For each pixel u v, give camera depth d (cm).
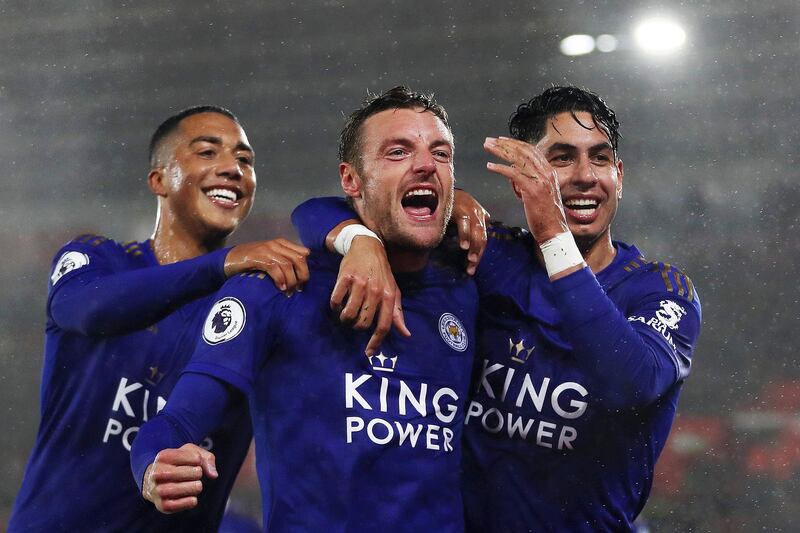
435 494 993
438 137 1046
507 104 4550
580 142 1116
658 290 1131
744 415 3644
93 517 1211
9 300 4572
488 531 1122
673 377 1065
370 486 969
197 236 1373
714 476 3391
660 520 3272
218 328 978
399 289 1043
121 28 4481
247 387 965
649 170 4469
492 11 4394
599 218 1127
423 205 1060
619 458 1112
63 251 1288
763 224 4331
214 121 1379
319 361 988
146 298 1107
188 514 1206
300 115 4703
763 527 3256
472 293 1109
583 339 1020
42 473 1241
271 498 987
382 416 984
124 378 1212
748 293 4212
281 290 995
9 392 4362
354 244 1005
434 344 1040
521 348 1113
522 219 4450
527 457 1111
